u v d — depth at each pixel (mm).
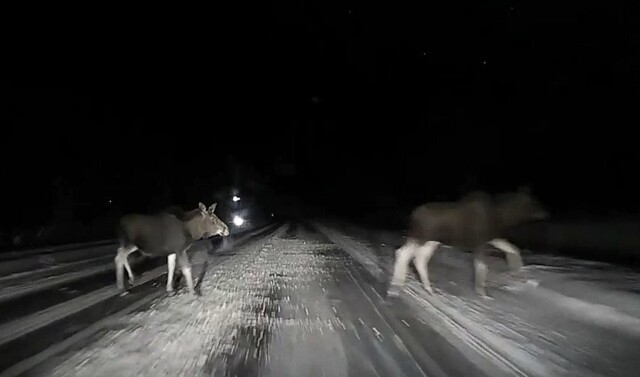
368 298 14320
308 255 25328
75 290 15258
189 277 15203
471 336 10492
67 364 8750
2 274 18344
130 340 10164
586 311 12227
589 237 26797
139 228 14914
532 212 15570
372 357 9258
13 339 10148
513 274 16641
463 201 14891
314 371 8570
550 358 9062
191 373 8398
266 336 10547
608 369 8531
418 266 15008
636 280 15625
